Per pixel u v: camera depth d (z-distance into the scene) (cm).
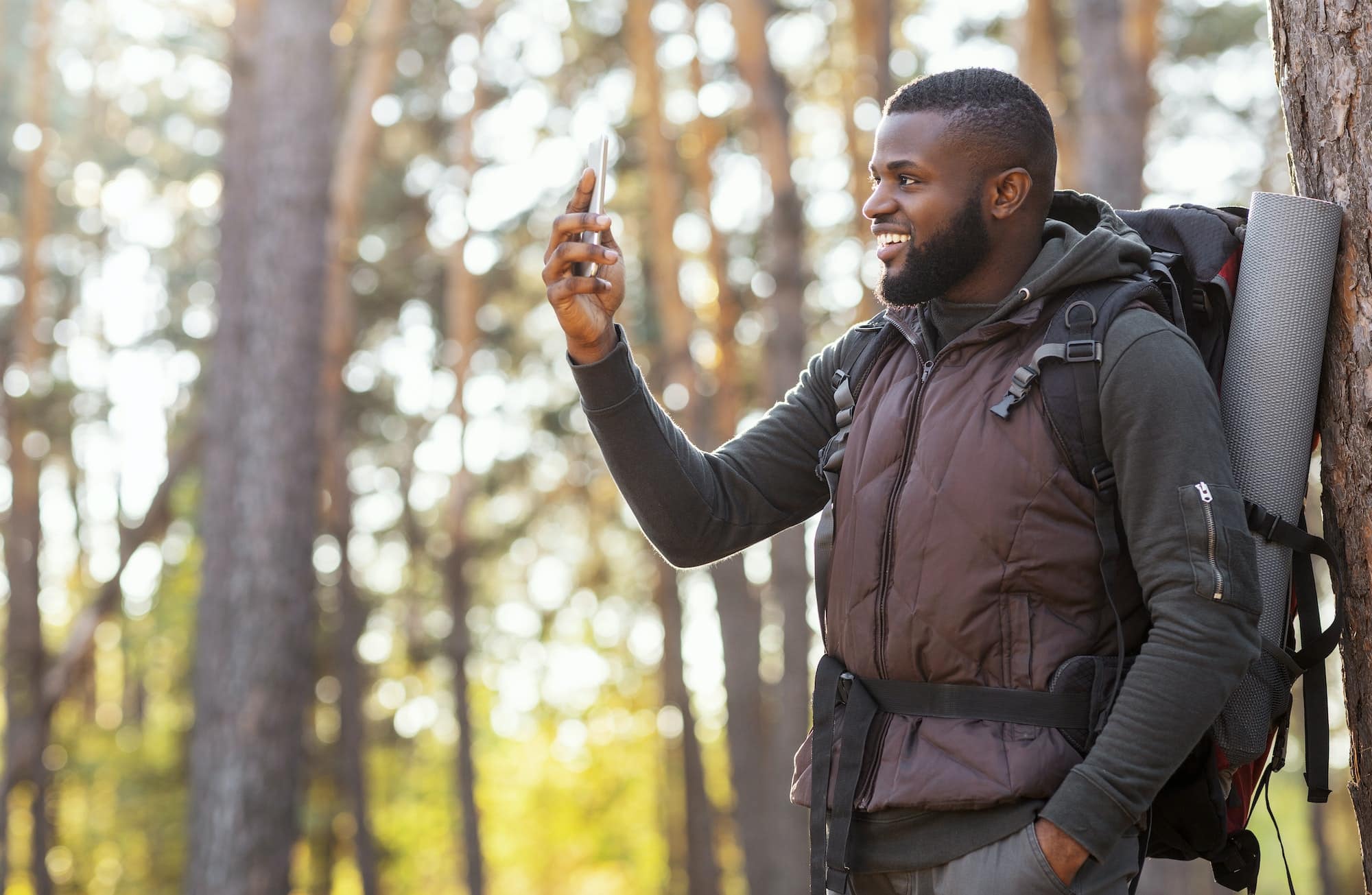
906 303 201
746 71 1316
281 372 1066
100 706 2573
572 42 1711
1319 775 205
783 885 1486
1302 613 206
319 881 1970
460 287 1695
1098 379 186
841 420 211
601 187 209
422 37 1786
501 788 3572
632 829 3316
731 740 1540
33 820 1770
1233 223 217
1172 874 962
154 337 2336
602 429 216
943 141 195
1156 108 1611
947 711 190
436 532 2255
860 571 197
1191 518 180
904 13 1534
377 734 2341
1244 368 208
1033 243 200
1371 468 209
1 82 2148
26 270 1869
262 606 1048
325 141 1095
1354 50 212
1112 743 178
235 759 1035
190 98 2175
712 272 1609
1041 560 185
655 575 2078
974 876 185
